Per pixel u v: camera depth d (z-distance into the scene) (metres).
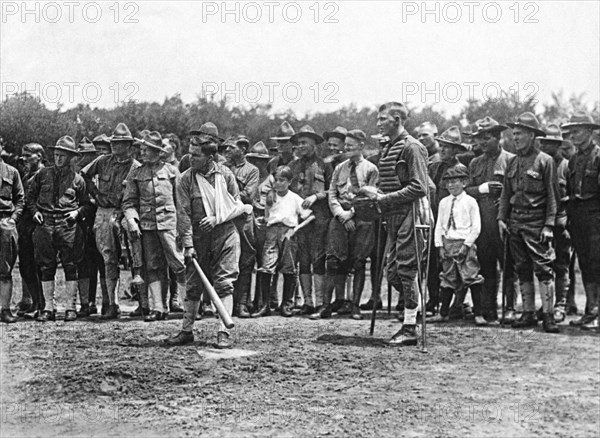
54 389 5.79
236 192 7.71
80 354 6.98
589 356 7.03
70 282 9.38
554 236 9.46
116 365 6.43
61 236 9.30
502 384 6.00
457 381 6.11
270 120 25.89
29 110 16.06
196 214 7.41
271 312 10.34
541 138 9.61
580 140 8.67
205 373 6.29
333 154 10.48
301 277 10.20
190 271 7.48
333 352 7.17
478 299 9.03
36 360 6.71
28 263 9.59
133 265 9.53
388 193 7.67
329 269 9.61
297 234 10.07
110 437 4.75
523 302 8.84
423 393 5.75
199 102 22.64
